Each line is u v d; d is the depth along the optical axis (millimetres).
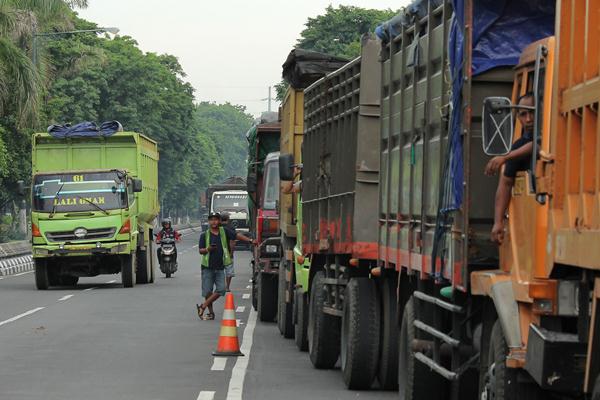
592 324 10406
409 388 16422
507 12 13648
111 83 133875
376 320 19922
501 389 12328
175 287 50688
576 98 10914
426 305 16422
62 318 34594
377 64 20000
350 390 20141
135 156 52688
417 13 16781
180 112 145250
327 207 23078
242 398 19109
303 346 26156
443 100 15062
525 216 12305
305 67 30312
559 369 11039
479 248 13766
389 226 18672
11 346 26969
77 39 103688
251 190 40094
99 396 19203
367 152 20016
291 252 28594
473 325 14492
